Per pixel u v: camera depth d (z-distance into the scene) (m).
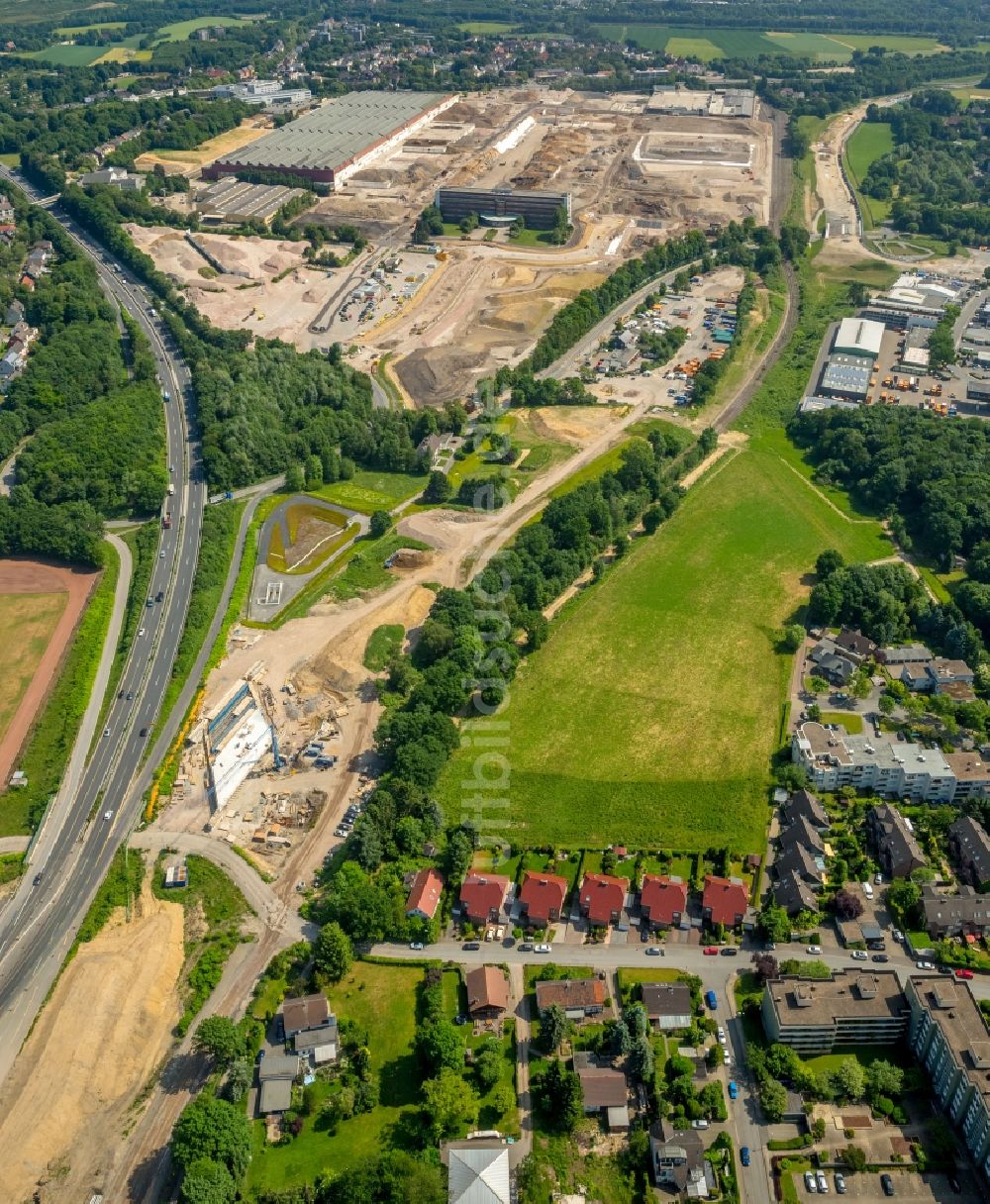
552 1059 195.00
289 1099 188.00
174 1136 178.00
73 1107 188.88
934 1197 172.88
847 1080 185.50
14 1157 180.00
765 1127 183.50
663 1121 181.12
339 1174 175.62
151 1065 197.38
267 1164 179.62
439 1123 182.00
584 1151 180.88
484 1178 166.25
